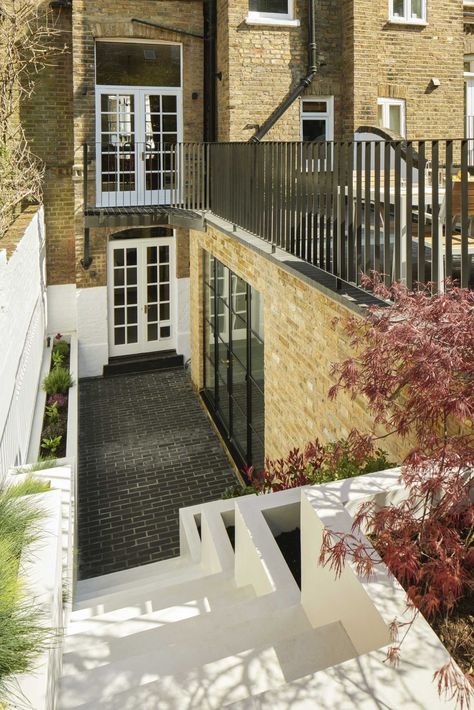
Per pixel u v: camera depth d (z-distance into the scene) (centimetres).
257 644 303
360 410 441
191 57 1118
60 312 1188
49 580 304
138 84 1120
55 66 1092
